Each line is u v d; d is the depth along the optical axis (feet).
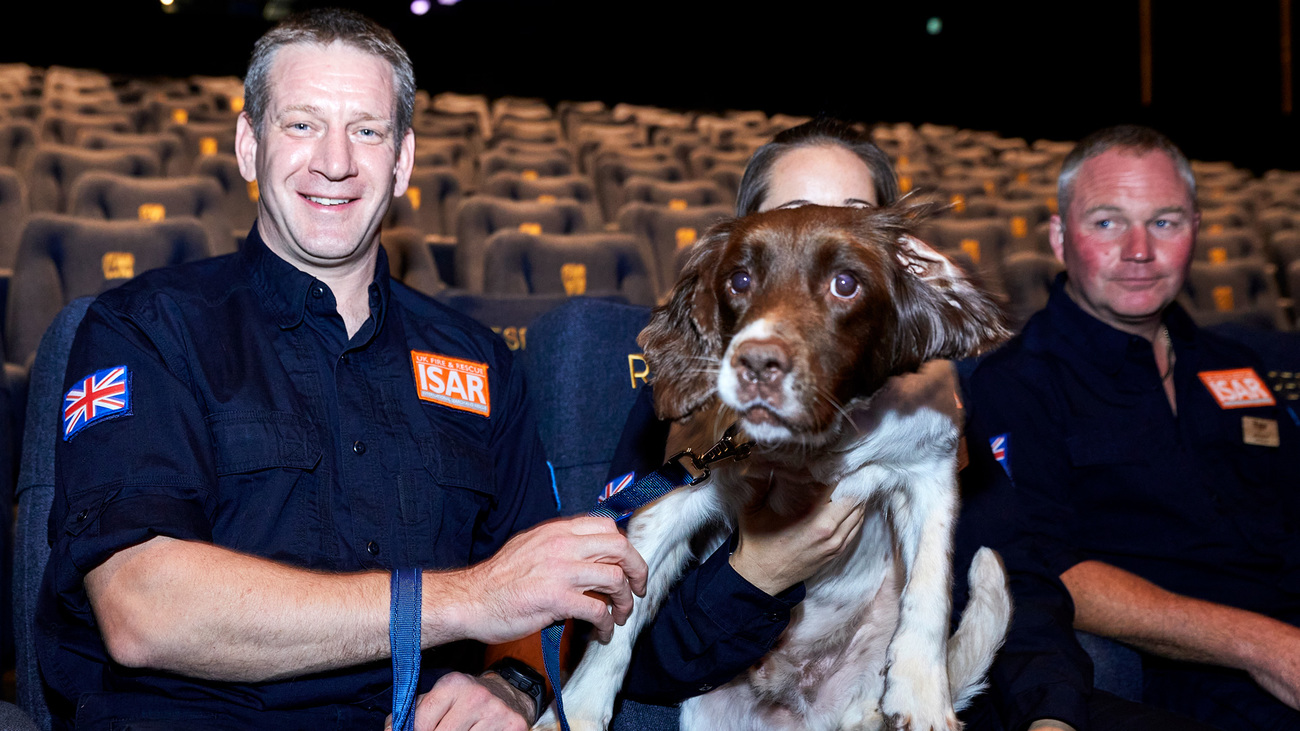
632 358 8.70
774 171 7.93
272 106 6.75
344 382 6.61
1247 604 8.78
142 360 6.05
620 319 8.77
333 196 6.77
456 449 6.86
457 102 47.70
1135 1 53.06
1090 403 9.21
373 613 5.41
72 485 5.67
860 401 6.04
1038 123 56.08
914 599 6.39
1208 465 9.20
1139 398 9.22
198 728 5.41
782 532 6.41
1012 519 8.13
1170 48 52.31
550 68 57.57
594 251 17.71
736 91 59.06
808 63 58.75
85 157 24.41
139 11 50.03
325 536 6.12
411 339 7.25
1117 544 8.95
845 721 7.29
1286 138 48.55
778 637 6.84
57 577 5.59
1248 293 21.80
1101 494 9.02
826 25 58.29
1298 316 22.66
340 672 5.94
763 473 6.56
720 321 6.07
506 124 42.63
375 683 6.05
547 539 5.70
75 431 5.83
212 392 6.12
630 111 50.42
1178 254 9.23
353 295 7.20
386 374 6.90
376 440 6.56
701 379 6.18
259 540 5.97
